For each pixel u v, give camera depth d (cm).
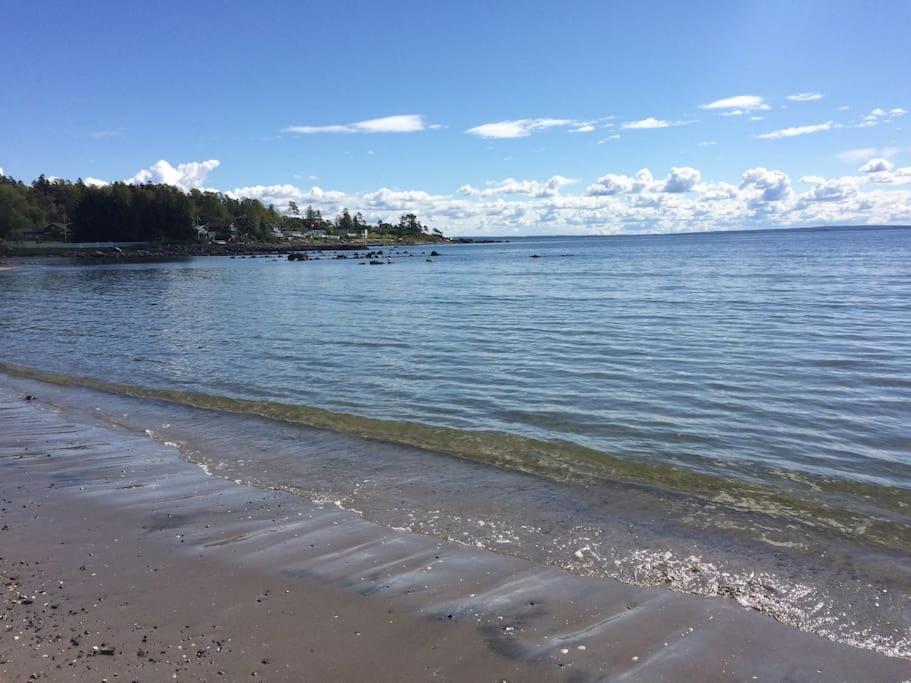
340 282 4959
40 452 898
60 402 1229
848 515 655
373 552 568
